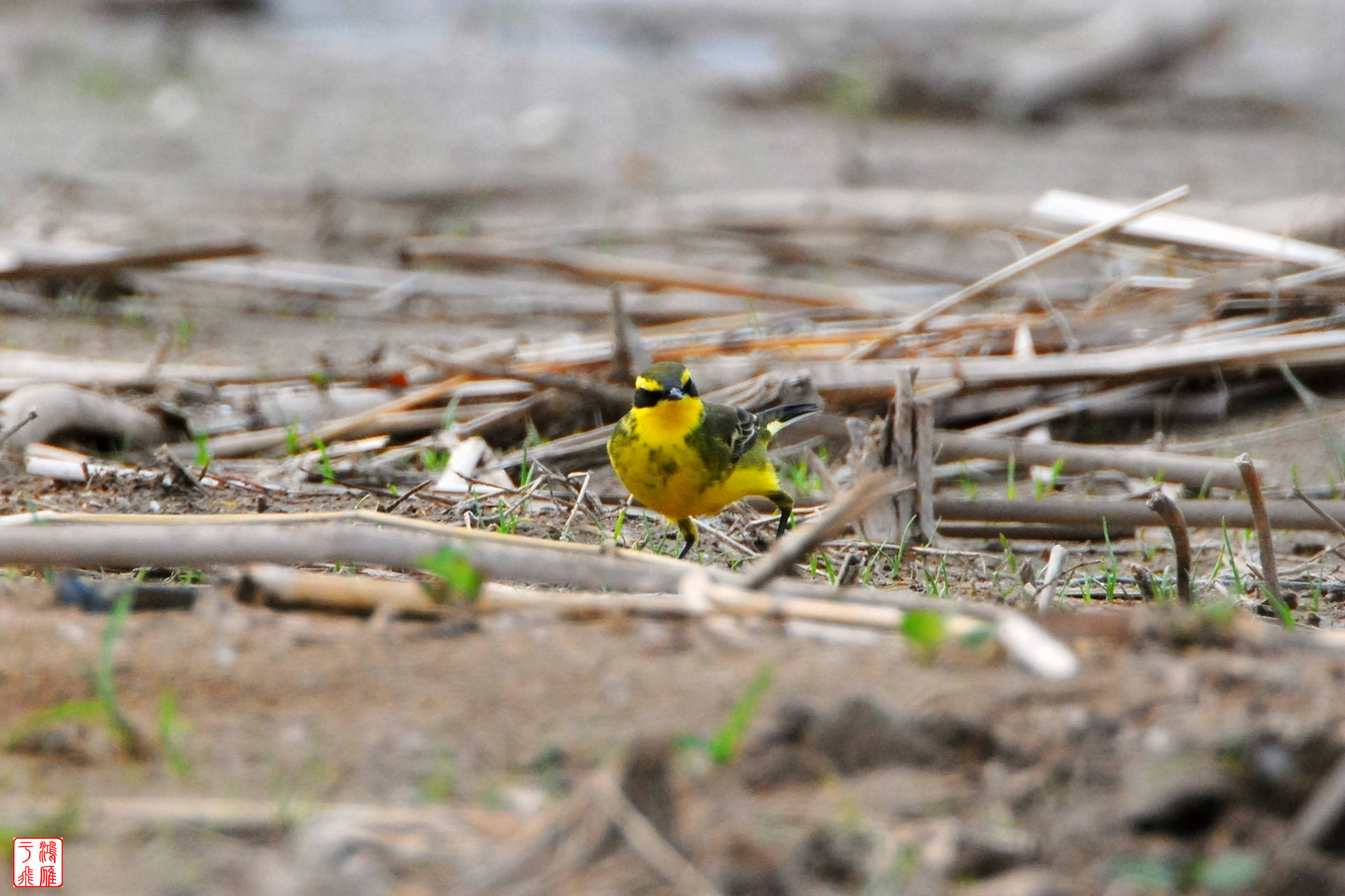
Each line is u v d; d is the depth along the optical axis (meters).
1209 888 4.55
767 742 5.23
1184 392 14.70
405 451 12.81
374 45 39.81
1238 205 23.92
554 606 6.81
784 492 10.98
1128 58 33.28
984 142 30.88
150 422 13.06
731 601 6.54
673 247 23.53
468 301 19.66
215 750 5.49
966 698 5.44
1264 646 6.02
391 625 6.70
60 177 25.20
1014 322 15.16
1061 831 4.81
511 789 5.17
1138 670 5.66
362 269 20.77
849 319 16.94
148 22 41.41
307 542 7.06
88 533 7.03
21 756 5.46
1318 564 11.04
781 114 33.69
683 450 10.17
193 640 6.52
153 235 22.31
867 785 5.09
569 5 43.53
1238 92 34.00
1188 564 8.48
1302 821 4.82
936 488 13.36
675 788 4.93
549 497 11.34
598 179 27.83
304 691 5.99
